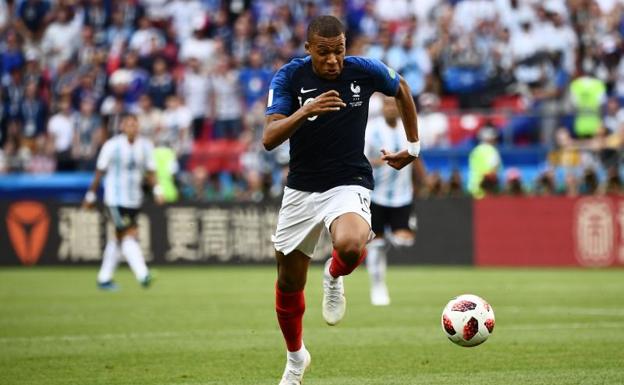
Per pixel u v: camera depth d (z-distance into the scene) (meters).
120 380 21.61
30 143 73.06
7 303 40.50
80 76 78.62
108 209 46.94
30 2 86.38
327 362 23.73
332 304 19.91
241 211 63.38
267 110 19.45
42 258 65.12
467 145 69.81
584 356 24.02
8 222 65.19
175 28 82.94
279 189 66.12
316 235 19.59
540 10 74.56
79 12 84.62
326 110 17.95
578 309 35.66
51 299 42.28
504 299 39.81
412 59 72.25
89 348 26.70
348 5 80.06
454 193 63.69
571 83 71.25
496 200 60.38
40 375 22.36
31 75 77.62
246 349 26.23
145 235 63.97
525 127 68.69
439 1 80.50
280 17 79.81
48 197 70.25
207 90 72.31
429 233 61.03
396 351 25.42
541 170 67.25
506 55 74.38
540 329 29.52
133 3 84.31
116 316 35.16
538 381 20.55
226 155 69.06
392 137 39.94
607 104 67.75
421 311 35.75
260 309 37.28
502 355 24.34
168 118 71.19
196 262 63.69
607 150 64.44
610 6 81.38
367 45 73.12
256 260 63.25
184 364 23.73
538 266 59.75
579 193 61.88
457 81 73.88
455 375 21.56
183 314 35.62
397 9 80.06
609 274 53.91
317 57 18.94
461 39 75.38
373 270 39.03
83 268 64.62
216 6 83.38
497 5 77.94
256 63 74.44
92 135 72.38
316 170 19.27
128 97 75.12
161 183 67.56
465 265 60.53
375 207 39.56
